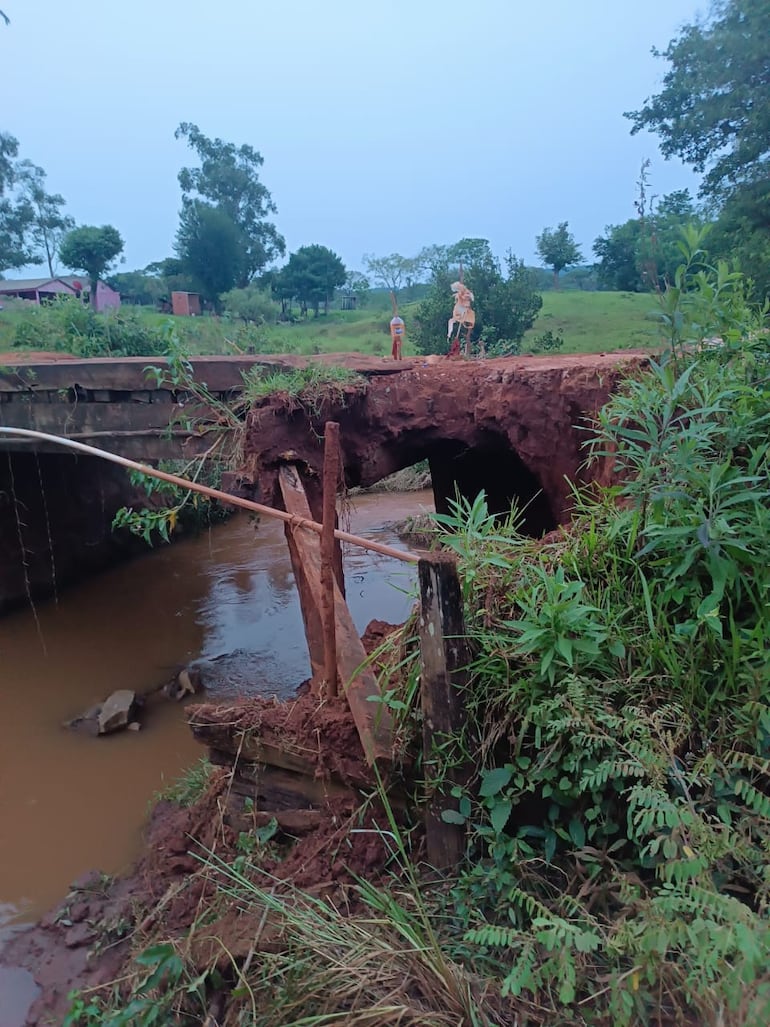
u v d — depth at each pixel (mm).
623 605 3230
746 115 9781
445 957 2516
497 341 16469
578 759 2703
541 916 2436
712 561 2949
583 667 2941
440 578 2889
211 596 10602
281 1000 2568
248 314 23125
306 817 3678
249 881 3391
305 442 6375
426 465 17469
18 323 13547
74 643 9008
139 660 8531
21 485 9766
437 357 9508
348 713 3576
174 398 7254
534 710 2795
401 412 6957
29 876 4934
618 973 2217
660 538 3109
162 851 4410
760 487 3342
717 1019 1815
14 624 9562
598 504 3893
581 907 2473
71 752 6586
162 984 3102
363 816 3424
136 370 7238
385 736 3264
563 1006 2299
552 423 6598
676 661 2846
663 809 2283
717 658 2877
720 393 3607
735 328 4137
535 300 17344
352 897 3135
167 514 6848
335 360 8289
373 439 6945
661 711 2711
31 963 4074
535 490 8367
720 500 3240
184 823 4383
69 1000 3662
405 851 3221
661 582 3213
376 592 10281
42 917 4484
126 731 6953
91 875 4750
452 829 3021
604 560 3387
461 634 2959
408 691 3197
